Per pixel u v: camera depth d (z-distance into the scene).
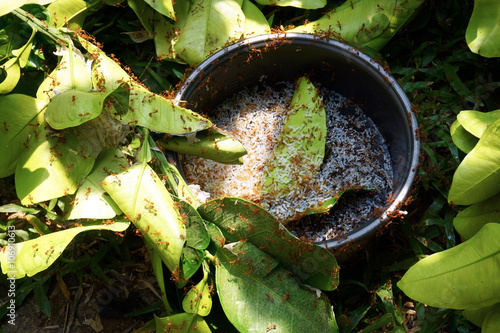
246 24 0.69
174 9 0.68
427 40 0.72
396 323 0.61
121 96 0.58
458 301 0.54
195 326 0.56
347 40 0.67
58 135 0.58
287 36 0.64
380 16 0.66
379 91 0.64
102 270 0.65
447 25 0.72
